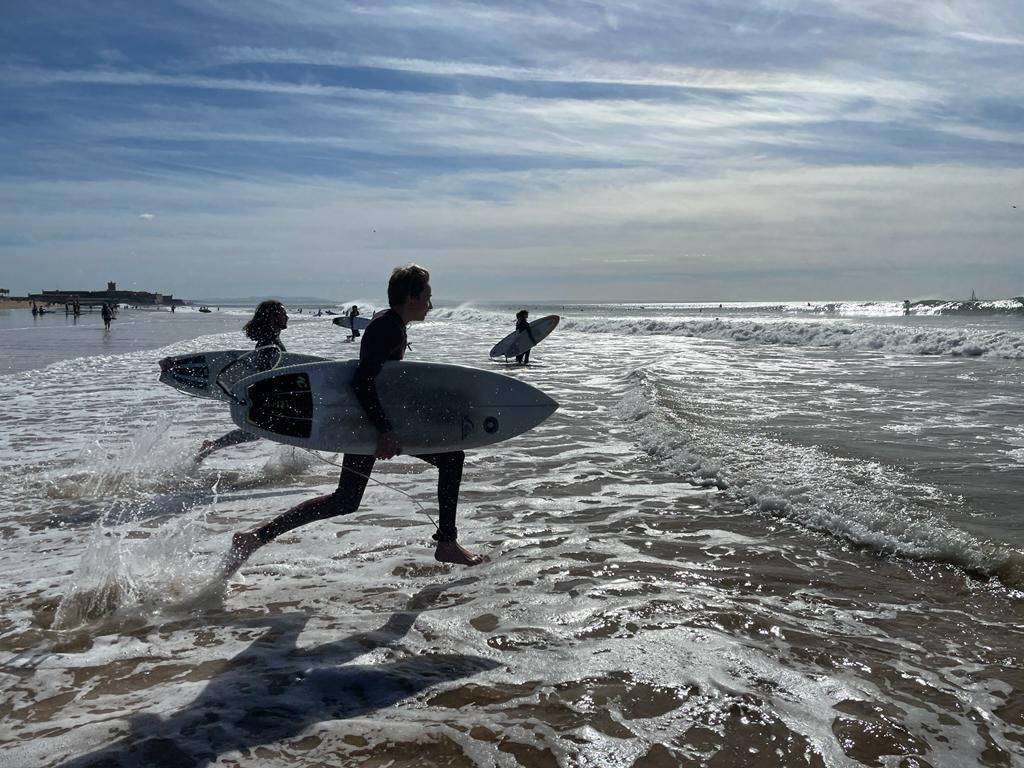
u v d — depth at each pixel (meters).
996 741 2.29
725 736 2.32
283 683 2.67
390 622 3.22
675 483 5.70
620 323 30.66
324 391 3.68
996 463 5.77
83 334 30.45
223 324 43.31
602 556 4.06
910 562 3.88
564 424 8.45
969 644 2.94
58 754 2.22
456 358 17.47
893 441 6.71
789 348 20.55
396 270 3.61
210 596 3.51
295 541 4.38
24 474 6.10
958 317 39.28
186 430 8.07
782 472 5.59
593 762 2.18
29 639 3.07
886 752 2.23
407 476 6.05
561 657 2.87
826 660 2.82
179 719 2.42
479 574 3.82
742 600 3.42
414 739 2.30
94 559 3.71
